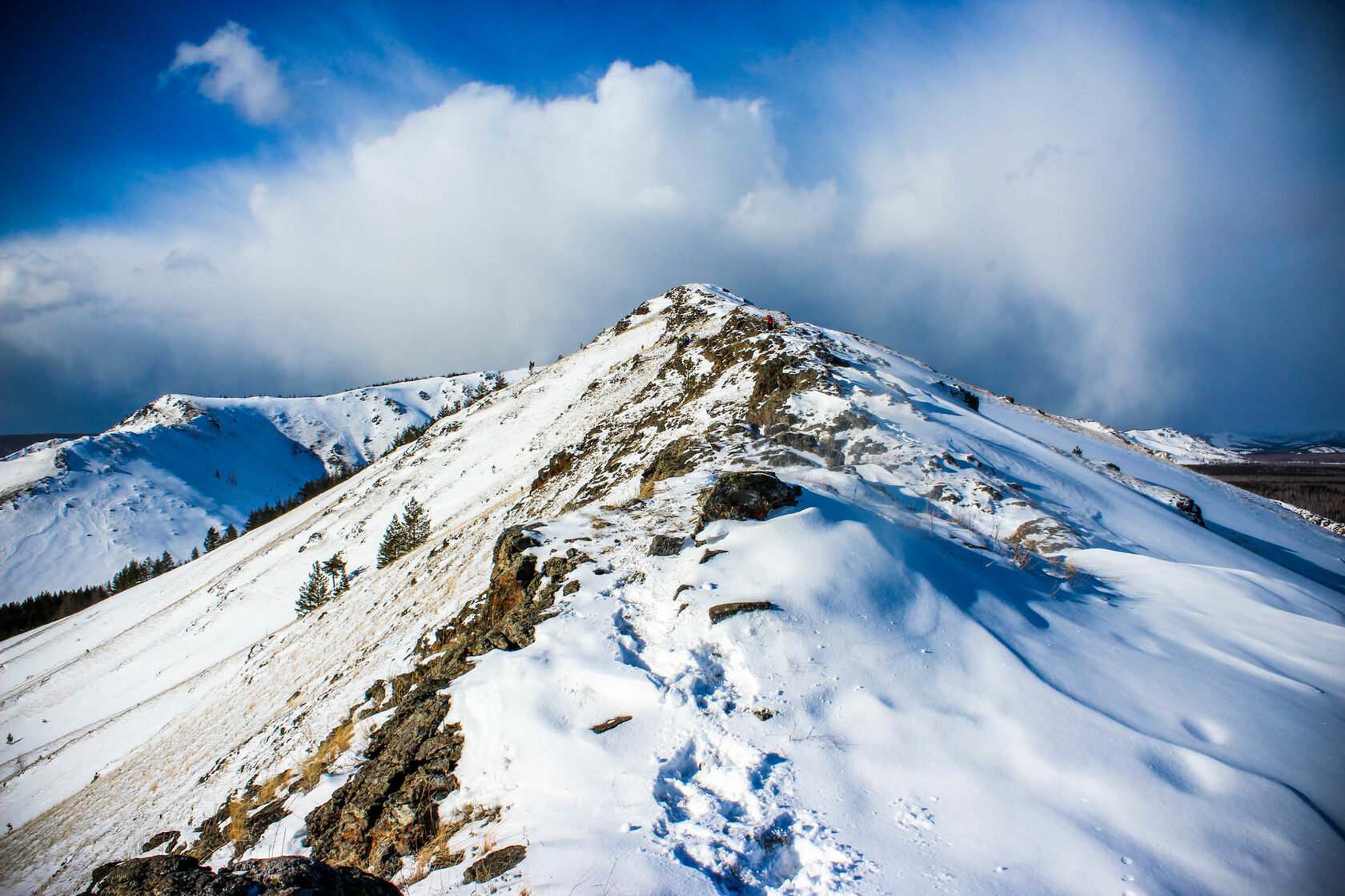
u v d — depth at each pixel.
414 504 50.12
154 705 38.91
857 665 6.24
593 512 11.41
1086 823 4.31
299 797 8.22
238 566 70.31
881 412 18.86
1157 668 6.60
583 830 4.46
